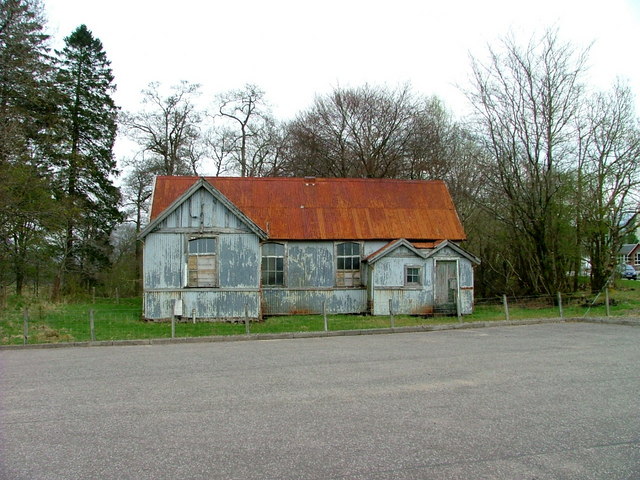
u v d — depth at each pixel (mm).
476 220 36562
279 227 23859
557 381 9211
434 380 9383
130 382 9570
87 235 34281
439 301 23312
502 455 5750
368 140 39344
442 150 39938
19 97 25172
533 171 25906
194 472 5363
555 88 25156
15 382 9688
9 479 5230
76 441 6324
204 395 8492
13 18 24203
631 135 24703
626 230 27250
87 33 34906
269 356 12406
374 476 5223
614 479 5145
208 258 21188
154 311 20844
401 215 25328
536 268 27938
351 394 8430
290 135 42500
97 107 34625
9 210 22234
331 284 23953
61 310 23844
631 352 12250
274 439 6312
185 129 39000
